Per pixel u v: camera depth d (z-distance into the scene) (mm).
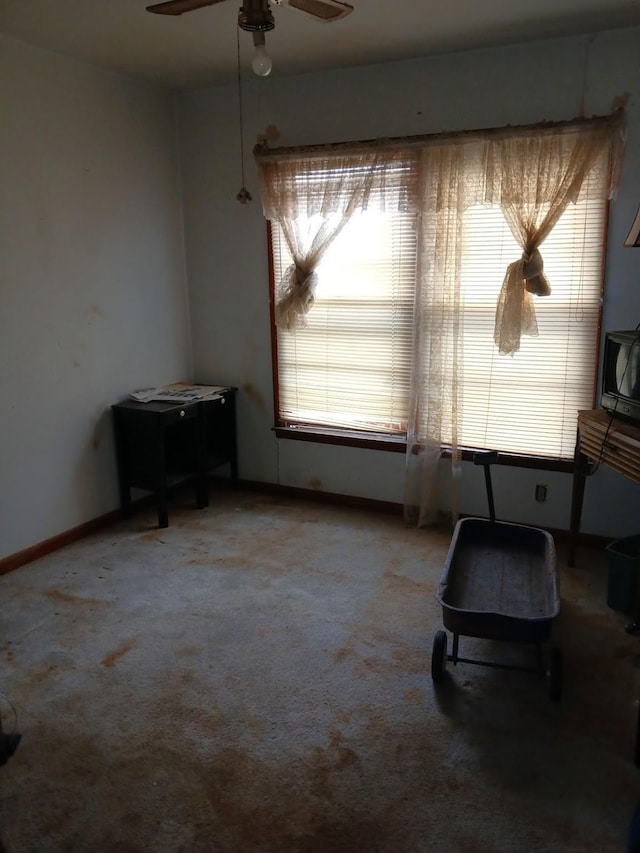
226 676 2367
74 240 3396
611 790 1851
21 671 2404
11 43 2971
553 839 1698
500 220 3289
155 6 2107
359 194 3471
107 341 3666
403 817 1767
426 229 3342
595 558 3268
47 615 2785
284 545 3457
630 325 3125
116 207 3635
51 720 2148
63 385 3418
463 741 2041
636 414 2584
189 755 1992
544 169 3039
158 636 2623
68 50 3154
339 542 3484
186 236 4148
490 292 3383
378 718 2146
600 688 2287
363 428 3893
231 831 1729
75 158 3354
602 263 3115
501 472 3527
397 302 3621
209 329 4223
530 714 2160
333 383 3914
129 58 3279
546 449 3439
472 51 3148
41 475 3342
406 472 3648
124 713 2180
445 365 3451
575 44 2959
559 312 3260
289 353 3998
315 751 2004
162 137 3904
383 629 2656
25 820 1772
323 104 3533
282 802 1818
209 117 3879
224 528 3695
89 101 3398
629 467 2521
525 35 2947
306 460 4078
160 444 3590
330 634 2625
